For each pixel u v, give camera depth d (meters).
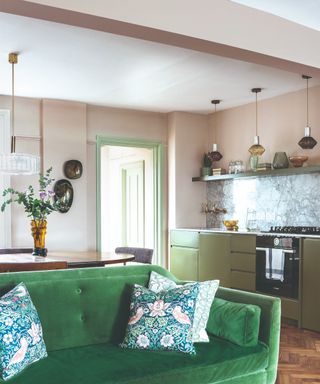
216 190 6.43
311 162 5.13
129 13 2.54
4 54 3.99
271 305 2.52
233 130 6.19
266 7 3.10
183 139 6.43
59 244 5.65
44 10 2.36
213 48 3.00
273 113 5.60
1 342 1.98
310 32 3.42
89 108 5.99
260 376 2.46
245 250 5.09
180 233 6.07
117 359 2.22
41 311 2.39
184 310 2.42
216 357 2.29
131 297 2.60
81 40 3.65
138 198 7.16
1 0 2.23
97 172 6.03
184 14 2.74
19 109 5.50
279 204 5.47
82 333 2.49
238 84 5.01
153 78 4.75
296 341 4.04
